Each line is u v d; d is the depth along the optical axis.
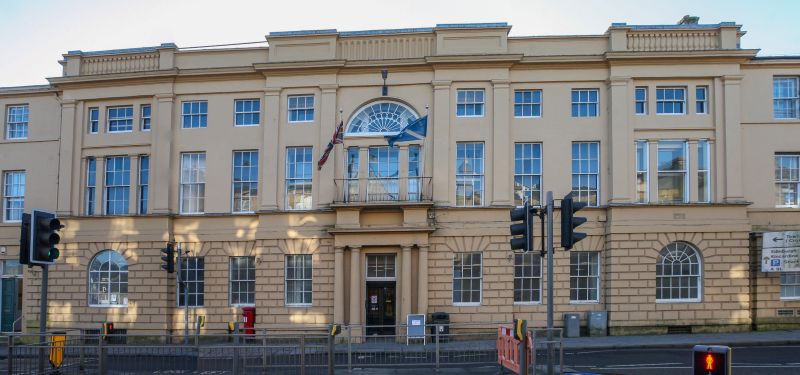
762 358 18.75
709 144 26.11
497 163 26.30
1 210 29.62
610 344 22.25
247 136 27.72
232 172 27.75
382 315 26.14
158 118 27.95
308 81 27.34
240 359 14.97
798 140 26.41
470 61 26.38
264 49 27.84
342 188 26.55
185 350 14.81
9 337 14.16
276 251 26.80
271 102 27.42
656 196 25.97
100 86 28.48
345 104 27.25
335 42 27.23
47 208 29.02
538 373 15.31
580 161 26.61
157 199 27.59
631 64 26.12
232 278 27.41
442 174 26.27
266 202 26.97
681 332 25.20
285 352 15.10
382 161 26.95
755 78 26.64
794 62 26.36
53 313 27.95
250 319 26.38
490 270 25.95
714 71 26.09
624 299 25.23
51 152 29.36
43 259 14.07
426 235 25.61
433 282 25.94
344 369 16.92
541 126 26.64
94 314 27.58
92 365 14.52
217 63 27.98
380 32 27.12
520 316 25.84
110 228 27.84
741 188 25.73
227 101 27.95
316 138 27.17
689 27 26.19
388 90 27.08
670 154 26.41
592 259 26.23
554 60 26.34
